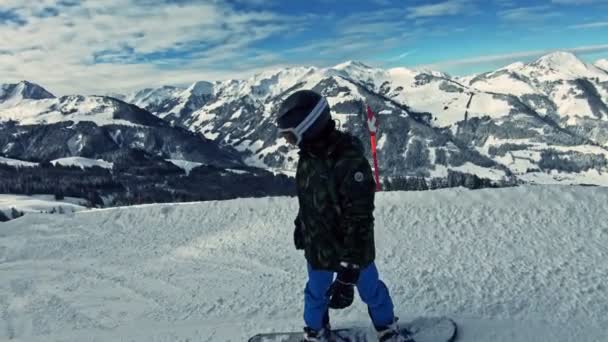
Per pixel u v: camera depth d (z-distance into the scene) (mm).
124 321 4031
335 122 2217
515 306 3533
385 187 88438
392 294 3996
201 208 7527
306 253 2457
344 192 2141
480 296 3781
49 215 7949
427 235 5605
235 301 4223
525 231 5355
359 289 2621
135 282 5020
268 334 3174
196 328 3729
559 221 5492
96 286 5004
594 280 3932
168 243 6375
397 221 6102
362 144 2219
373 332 2988
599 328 3104
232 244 6043
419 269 4602
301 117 2104
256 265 5211
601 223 5285
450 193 6582
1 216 100688
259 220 6773
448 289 3994
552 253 4695
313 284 2600
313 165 2234
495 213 5922
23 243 6781
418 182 90000
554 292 3752
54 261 6008
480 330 3158
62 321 4148
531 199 6098
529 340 2998
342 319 3473
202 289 4621
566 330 3105
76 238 6879
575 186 6273
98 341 3678
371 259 2229
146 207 7812
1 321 4254
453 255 4934
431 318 3213
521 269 4352
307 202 2322
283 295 4258
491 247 5039
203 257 5676
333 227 2266
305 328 2768
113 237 6848
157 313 4133
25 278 5430
